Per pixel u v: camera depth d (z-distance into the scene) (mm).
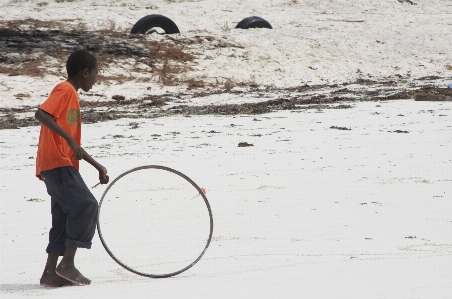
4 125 65125
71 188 16984
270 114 65188
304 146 45281
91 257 20188
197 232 23188
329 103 74312
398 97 75875
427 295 13414
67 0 149125
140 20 113562
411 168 35656
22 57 97750
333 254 19000
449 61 112500
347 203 27703
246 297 14047
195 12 132500
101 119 66062
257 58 107000
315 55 110562
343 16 137875
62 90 17000
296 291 14320
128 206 28203
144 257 19844
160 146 47781
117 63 99250
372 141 46250
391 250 19219
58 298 15164
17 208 29266
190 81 96750
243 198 29578
